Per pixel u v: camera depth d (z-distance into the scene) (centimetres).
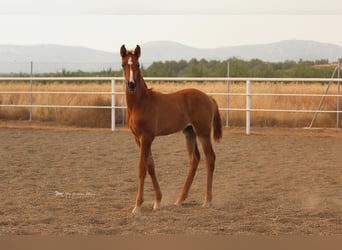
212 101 859
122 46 766
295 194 866
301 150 1278
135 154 1229
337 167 1080
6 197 840
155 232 638
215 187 925
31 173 1028
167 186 943
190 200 845
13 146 1329
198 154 849
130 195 872
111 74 3036
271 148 1304
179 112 810
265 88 2120
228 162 1136
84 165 1109
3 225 672
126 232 638
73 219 708
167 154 1224
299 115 1831
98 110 1875
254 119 1850
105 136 1504
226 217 720
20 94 2156
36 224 679
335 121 1822
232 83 2430
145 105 775
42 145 1346
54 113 1992
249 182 959
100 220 702
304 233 634
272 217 719
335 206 788
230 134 1546
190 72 3778
